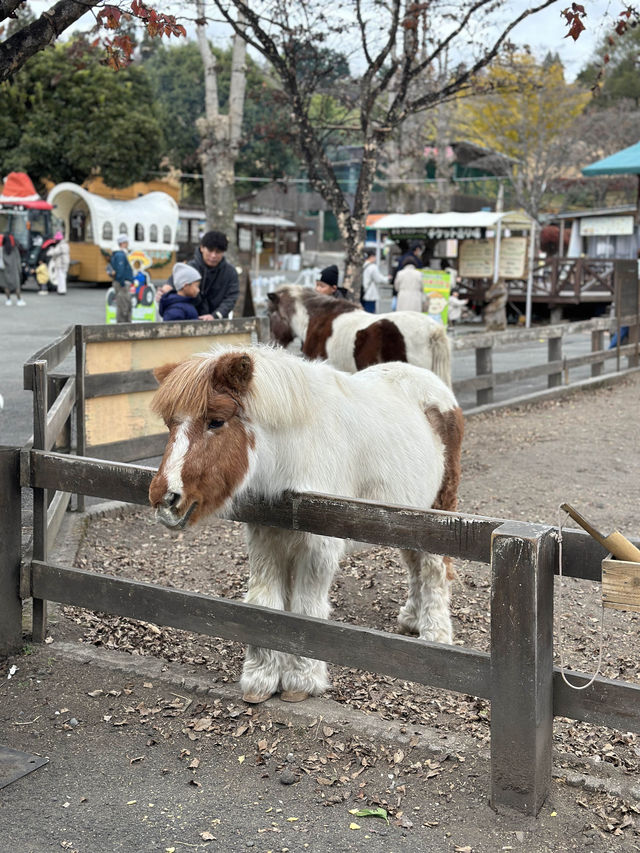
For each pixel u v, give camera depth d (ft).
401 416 12.30
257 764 10.06
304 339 24.80
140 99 103.45
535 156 111.04
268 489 10.24
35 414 13.17
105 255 87.56
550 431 30.91
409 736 10.50
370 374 13.09
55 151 97.19
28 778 9.77
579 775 9.59
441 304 54.19
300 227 149.89
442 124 87.81
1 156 97.96
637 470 25.54
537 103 100.89
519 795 8.92
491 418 33.06
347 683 12.53
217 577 16.72
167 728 10.90
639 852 8.43
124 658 12.75
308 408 10.32
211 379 9.27
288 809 9.20
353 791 9.52
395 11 31.14
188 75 126.00
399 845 8.57
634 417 33.73
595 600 15.89
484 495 22.61
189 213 126.11
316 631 9.99
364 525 9.80
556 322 70.59
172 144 124.06
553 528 8.82
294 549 10.93
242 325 22.86
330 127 35.63
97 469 11.77
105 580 11.76
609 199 142.31
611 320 42.91
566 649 13.65
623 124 107.96
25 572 12.62
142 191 118.73
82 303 73.26
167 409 9.31
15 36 12.33
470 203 134.72
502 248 62.90
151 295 43.50
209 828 8.87
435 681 9.28
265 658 11.40
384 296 97.25
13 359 39.37
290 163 133.39
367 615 15.12
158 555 17.93
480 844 8.57
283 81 33.94
